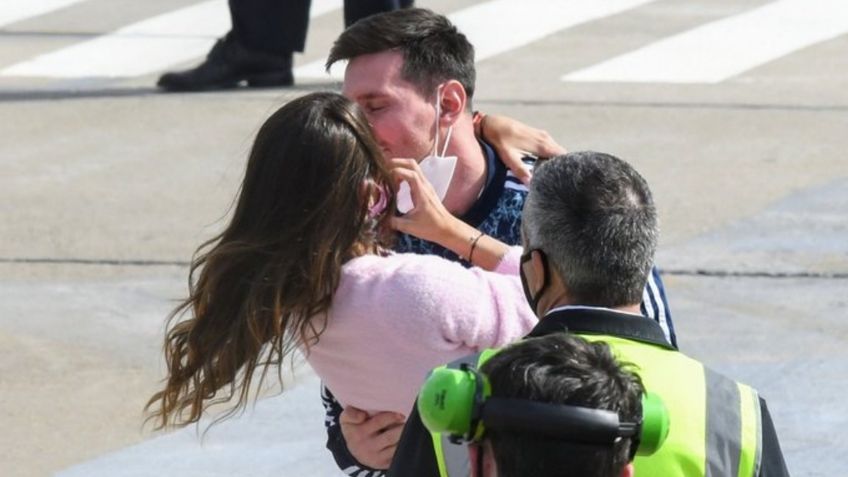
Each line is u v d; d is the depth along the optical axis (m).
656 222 10.83
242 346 11.28
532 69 41.59
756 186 31.69
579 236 10.60
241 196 11.47
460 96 13.39
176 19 48.34
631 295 10.70
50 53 44.66
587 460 8.24
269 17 40.16
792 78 40.19
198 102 39.16
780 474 9.93
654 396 8.55
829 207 30.31
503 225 13.55
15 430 21.56
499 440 8.36
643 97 38.62
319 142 11.22
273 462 20.56
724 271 27.05
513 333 11.22
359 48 13.30
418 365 11.25
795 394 22.11
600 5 48.12
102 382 23.08
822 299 25.75
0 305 26.30
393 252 12.13
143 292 26.81
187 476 20.14
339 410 12.91
